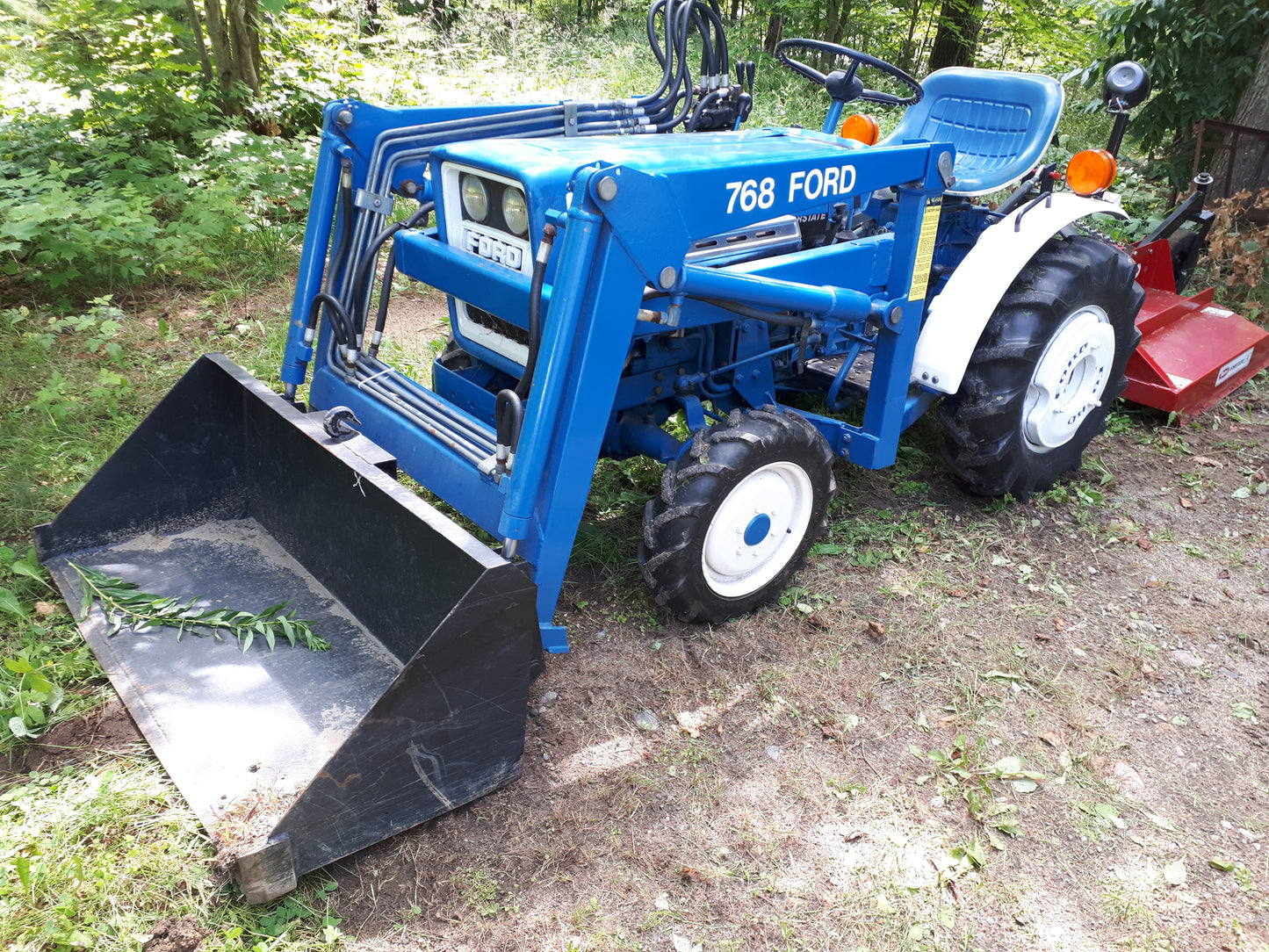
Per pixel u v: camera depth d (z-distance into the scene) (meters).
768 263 2.69
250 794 2.00
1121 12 7.15
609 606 2.96
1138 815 2.32
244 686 2.37
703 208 2.38
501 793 2.27
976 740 2.52
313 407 3.02
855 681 2.71
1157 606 3.13
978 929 2.01
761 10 11.42
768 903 2.04
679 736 2.48
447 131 2.96
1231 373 4.50
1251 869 2.18
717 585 2.79
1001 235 3.25
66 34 6.45
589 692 2.61
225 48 7.01
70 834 2.05
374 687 2.38
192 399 2.85
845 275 2.90
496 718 2.14
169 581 2.73
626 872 2.09
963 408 3.32
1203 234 4.95
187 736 2.21
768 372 3.21
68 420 3.73
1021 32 11.58
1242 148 6.57
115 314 4.57
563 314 2.16
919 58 13.02
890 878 2.11
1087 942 2.00
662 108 3.37
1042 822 2.29
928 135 4.19
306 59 8.12
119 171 5.59
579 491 2.32
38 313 4.73
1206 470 4.01
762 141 3.02
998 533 3.49
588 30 12.30
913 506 3.64
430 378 4.19
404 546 2.31
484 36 10.94
